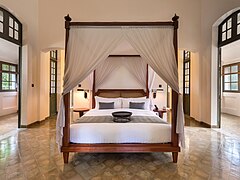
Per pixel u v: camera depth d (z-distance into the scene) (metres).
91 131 3.22
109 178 2.58
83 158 3.31
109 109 5.46
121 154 3.53
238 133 4.95
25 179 2.52
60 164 3.04
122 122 3.57
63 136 3.12
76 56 3.14
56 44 5.68
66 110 3.15
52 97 7.49
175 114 3.14
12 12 4.85
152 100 6.10
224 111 8.74
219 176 2.63
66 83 3.12
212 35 5.48
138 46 3.12
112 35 3.13
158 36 3.12
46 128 5.37
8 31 4.79
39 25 5.69
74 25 3.12
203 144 4.05
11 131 5.05
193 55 6.61
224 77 8.78
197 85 6.24
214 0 5.34
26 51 5.36
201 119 6.04
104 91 6.20
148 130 3.24
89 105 6.23
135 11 5.65
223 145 3.98
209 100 5.59
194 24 5.74
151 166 2.98
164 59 3.12
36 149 3.68
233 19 4.86
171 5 5.68
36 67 5.88
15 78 8.62
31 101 5.62
